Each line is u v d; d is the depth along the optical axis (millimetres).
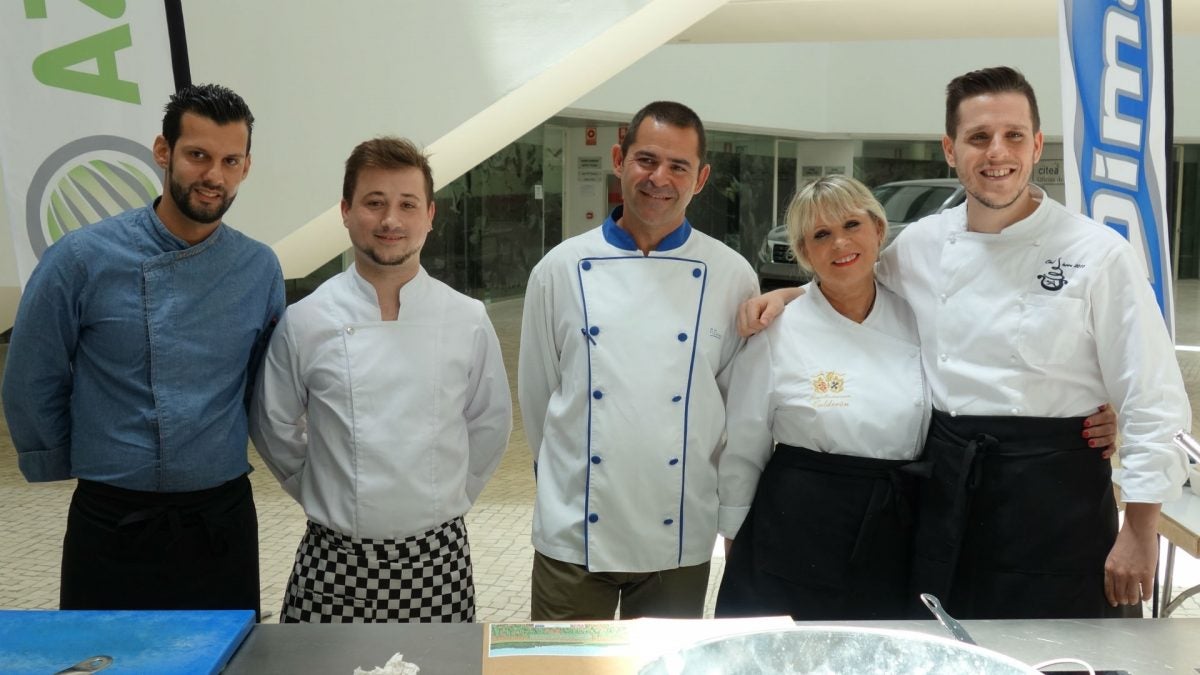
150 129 3691
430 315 2355
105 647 1490
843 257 2256
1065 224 2137
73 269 2146
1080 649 1525
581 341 2373
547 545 2414
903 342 2336
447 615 2363
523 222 12547
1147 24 3137
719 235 13969
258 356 2404
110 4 3643
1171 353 2084
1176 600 3057
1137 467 2018
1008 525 2117
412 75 4645
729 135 13758
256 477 5352
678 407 2354
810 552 2275
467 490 2559
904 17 6137
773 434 2402
